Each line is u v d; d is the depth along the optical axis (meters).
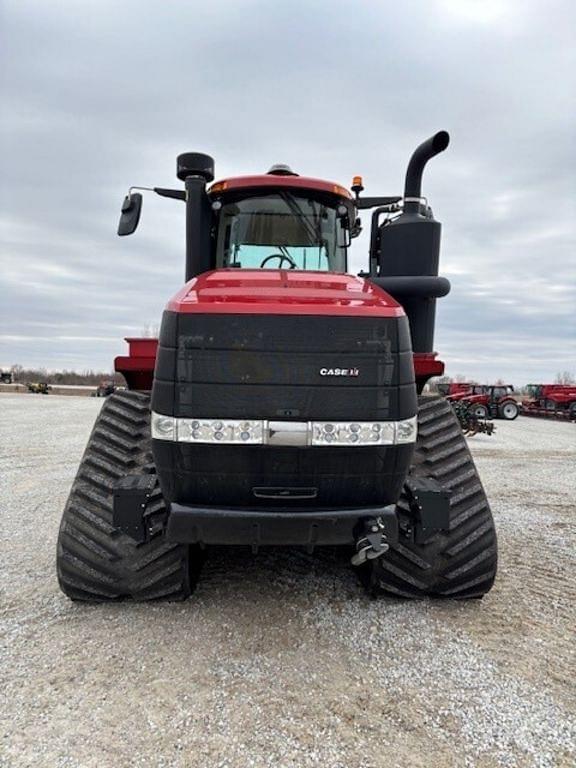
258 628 2.74
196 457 2.30
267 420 2.28
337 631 2.73
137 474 2.88
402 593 2.98
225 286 2.58
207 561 3.64
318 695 2.21
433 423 3.27
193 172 3.46
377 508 2.42
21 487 6.12
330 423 2.29
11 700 2.13
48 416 16.03
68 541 2.90
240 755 1.86
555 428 17.94
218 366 2.27
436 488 2.64
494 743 1.94
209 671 2.36
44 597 3.07
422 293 3.22
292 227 3.63
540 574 3.60
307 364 2.28
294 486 2.35
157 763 1.82
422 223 3.26
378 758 1.86
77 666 2.37
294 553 3.81
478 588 2.98
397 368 2.34
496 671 2.40
